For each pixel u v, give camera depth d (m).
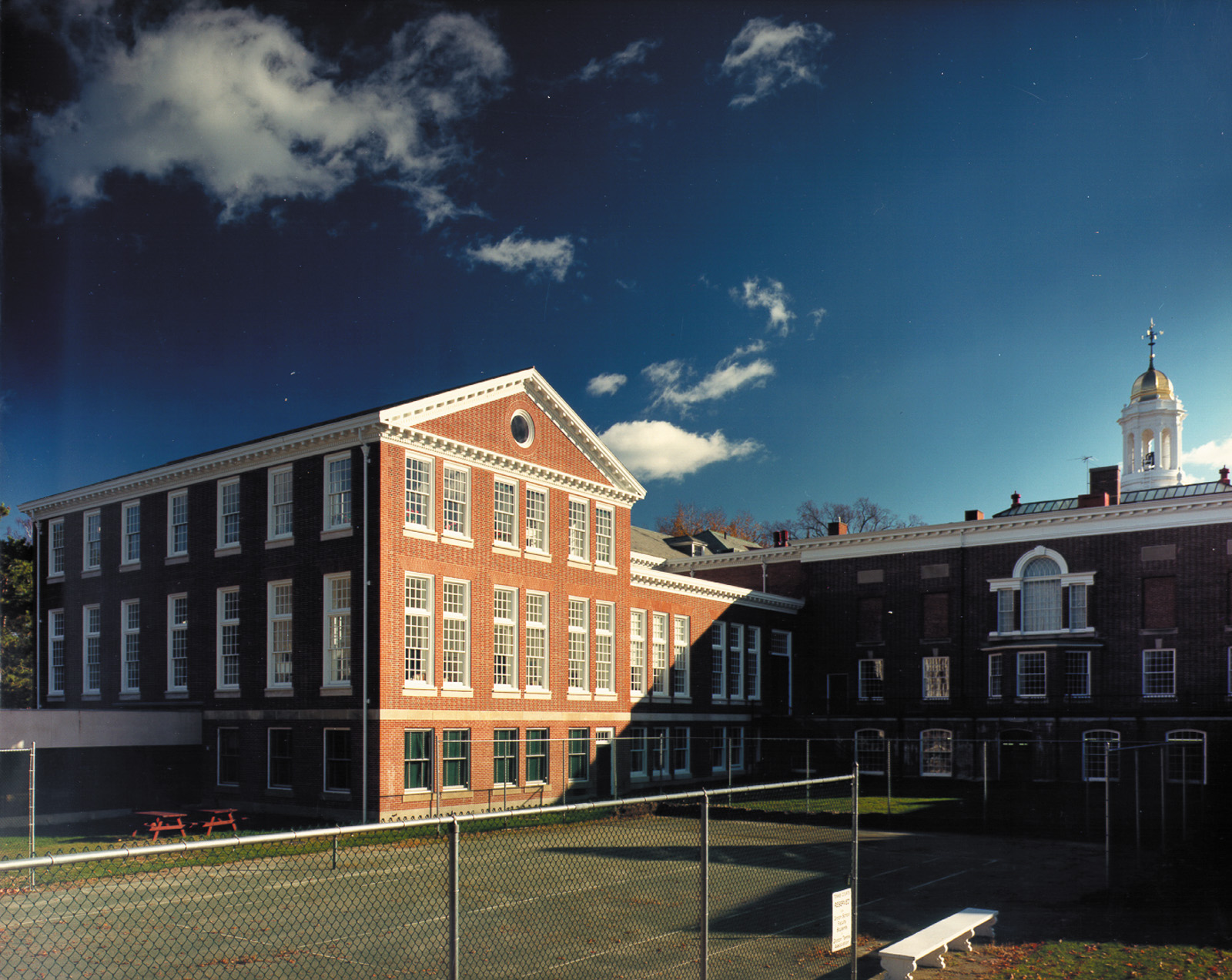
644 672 50.31
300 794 35.72
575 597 44.53
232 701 38.66
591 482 45.84
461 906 17.69
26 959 13.59
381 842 26.77
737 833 32.22
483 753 38.09
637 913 17.33
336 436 36.22
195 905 17.20
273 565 38.03
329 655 35.81
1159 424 68.19
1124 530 52.59
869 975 14.05
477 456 39.25
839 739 57.69
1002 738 53.44
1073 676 53.19
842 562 61.84
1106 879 22.34
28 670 51.16
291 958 13.95
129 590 44.25
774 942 15.61
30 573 51.84
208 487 41.19
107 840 29.42
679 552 72.69
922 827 35.84
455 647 37.94
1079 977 14.49
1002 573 56.00
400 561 35.41
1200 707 49.22
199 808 38.12
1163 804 28.92
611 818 38.22
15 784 34.19
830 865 25.22
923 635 58.25
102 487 45.47
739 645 57.88
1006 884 23.12
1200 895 21.55
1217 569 49.81
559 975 13.23
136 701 43.19
